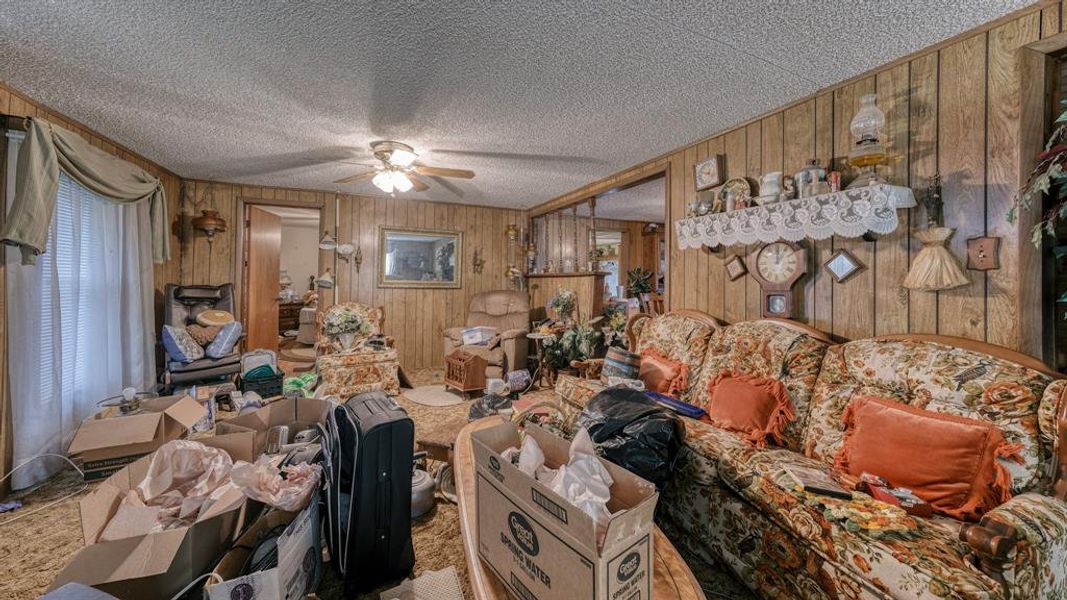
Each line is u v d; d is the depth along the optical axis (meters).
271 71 2.18
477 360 4.29
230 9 1.68
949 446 1.44
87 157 2.69
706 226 2.72
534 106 2.56
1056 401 1.38
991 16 1.69
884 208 1.88
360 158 3.66
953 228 1.84
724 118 2.71
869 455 1.60
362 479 1.51
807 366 2.10
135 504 1.34
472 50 1.97
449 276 5.76
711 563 1.79
